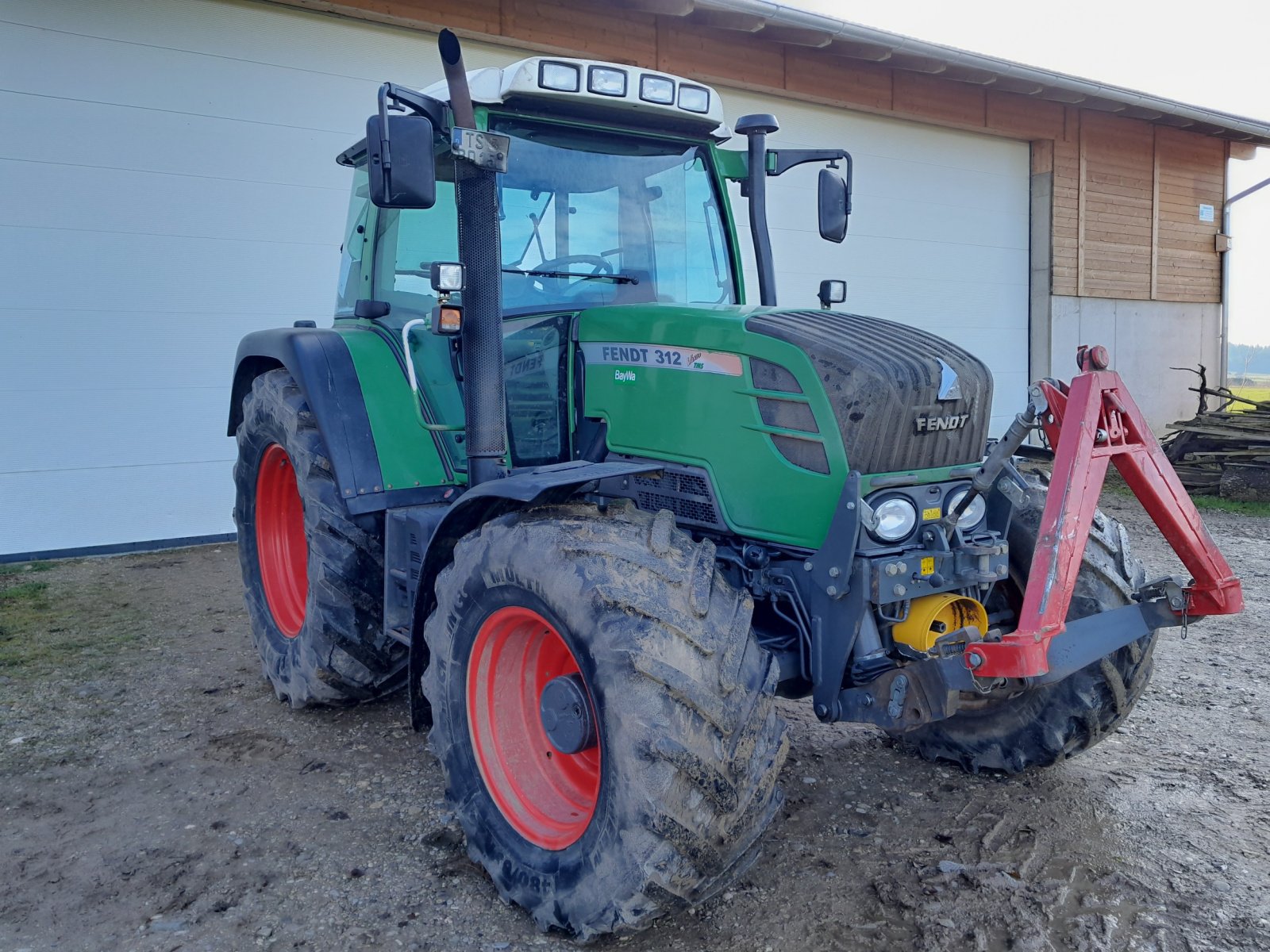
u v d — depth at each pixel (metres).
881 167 10.24
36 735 3.60
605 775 2.16
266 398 3.88
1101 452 2.37
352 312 3.99
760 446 2.58
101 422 6.57
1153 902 2.46
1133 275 12.53
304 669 3.59
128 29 6.46
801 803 3.04
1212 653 4.54
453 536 2.80
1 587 5.75
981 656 2.23
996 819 2.92
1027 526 2.92
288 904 2.48
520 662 2.64
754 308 2.87
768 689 2.24
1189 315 13.37
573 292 3.21
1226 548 6.95
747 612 2.32
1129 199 12.34
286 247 7.14
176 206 6.71
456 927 2.39
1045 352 11.70
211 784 3.20
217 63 6.77
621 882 2.12
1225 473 9.30
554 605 2.27
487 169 2.77
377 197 2.55
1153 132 12.47
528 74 2.95
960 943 2.29
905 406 2.46
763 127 3.58
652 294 3.36
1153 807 2.99
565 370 3.10
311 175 7.19
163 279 6.70
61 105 6.30
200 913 2.44
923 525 2.53
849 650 2.46
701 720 2.11
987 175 11.17
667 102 3.18
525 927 2.39
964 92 10.53
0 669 4.32
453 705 2.62
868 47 8.98
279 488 4.14
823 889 2.54
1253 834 2.81
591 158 3.27
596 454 3.00
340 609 3.45
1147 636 2.91
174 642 4.75
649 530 2.38
